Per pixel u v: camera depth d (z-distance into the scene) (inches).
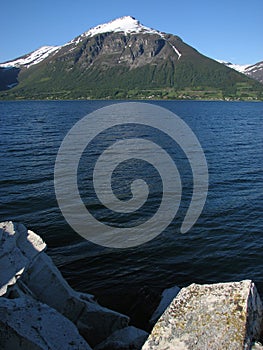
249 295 229.6
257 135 2165.4
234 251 569.9
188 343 208.2
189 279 487.8
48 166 1123.3
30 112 4483.3
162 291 453.7
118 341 308.8
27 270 334.0
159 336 219.8
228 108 6171.3
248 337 207.5
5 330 248.8
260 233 641.6
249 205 789.2
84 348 254.4
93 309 334.6
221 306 225.6
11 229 372.5
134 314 399.9
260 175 1069.8
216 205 786.2
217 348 200.5
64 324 267.6
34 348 240.4
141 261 531.8
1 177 972.6
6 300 273.9
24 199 792.9
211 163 1237.1
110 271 500.7
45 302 323.9
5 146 1521.9
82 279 478.9
